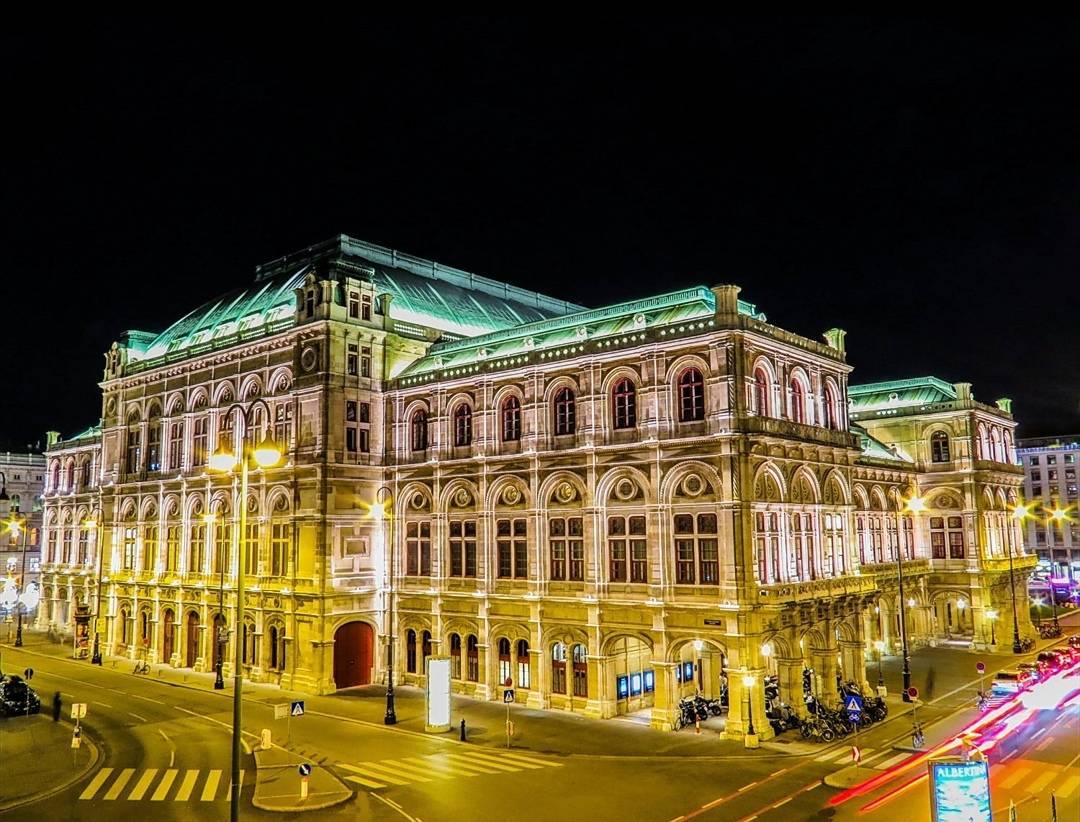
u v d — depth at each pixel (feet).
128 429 249.96
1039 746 130.93
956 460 239.71
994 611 231.09
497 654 172.14
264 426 203.82
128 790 112.68
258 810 103.71
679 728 143.23
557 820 98.99
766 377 153.28
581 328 173.37
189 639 217.56
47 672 211.41
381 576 192.75
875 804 102.68
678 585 146.41
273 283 235.81
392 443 196.75
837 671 157.17
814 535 159.84
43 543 311.47
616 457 156.15
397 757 127.85
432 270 252.42
